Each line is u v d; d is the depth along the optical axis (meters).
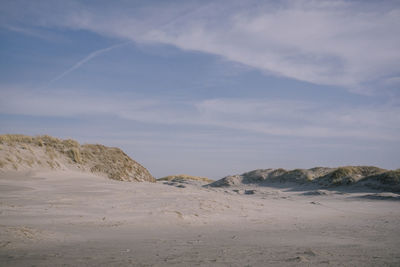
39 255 4.34
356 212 14.02
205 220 9.48
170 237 6.62
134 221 8.47
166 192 13.73
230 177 40.56
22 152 17.25
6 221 7.12
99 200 10.85
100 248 5.07
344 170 34.09
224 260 4.20
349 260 4.35
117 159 23.78
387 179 28.94
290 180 37.50
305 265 3.96
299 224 9.55
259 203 14.27
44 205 9.42
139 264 3.87
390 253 5.02
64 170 17.91
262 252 4.88
